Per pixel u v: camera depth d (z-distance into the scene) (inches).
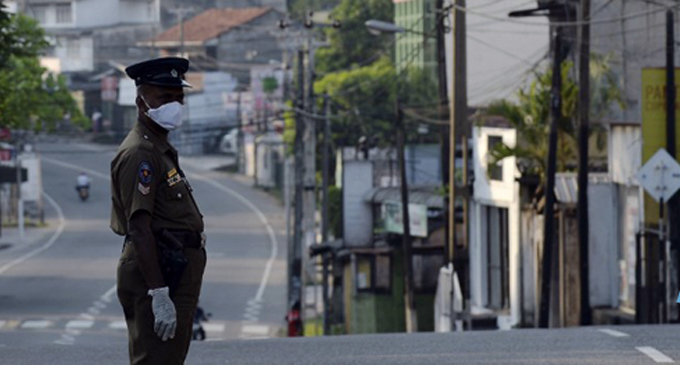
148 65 706.8
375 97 7194.9
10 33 3491.6
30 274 5526.6
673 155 2669.8
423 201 4217.5
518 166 3218.5
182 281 710.5
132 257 709.9
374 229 4584.2
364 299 4266.7
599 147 3329.2
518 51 5629.9
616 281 3029.0
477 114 3656.5
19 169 6958.7
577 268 3026.6
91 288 5068.9
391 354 1210.0
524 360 1144.8
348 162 4594.0
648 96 2706.7
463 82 3011.8
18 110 5876.0
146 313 706.2
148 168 697.0
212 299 5027.1
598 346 1238.9
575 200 3038.9
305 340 1376.7
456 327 2972.4
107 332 3914.9
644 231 2763.3
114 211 719.1
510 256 3319.4
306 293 5659.5
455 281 2994.6
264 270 5900.6
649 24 3521.2
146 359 708.7
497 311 3442.4
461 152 3024.1
